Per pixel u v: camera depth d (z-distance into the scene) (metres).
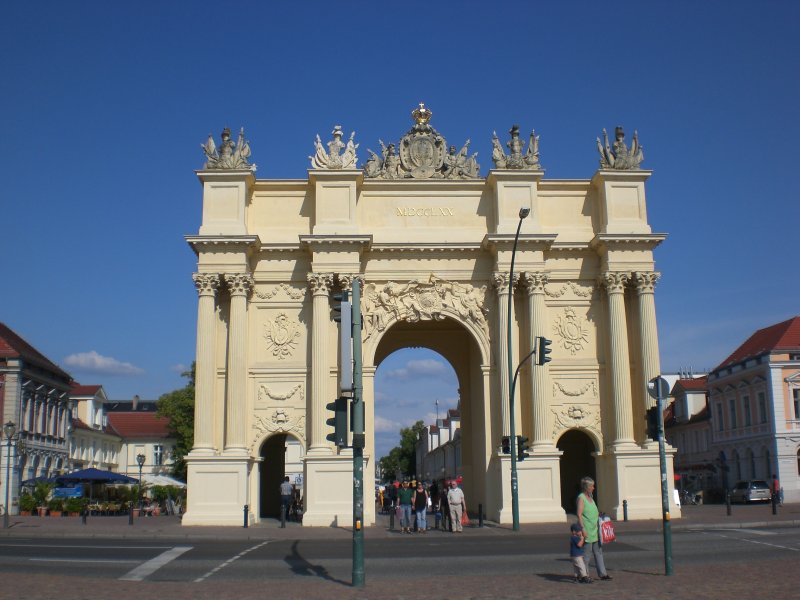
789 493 71.75
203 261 47.94
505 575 22.23
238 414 46.84
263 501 54.03
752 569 21.98
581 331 50.19
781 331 77.94
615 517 46.81
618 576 21.33
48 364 81.38
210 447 46.44
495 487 47.81
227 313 48.56
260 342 48.88
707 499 79.62
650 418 21.91
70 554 28.02
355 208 49.09
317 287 47.97
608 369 49.50
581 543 20.30
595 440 49.22
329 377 47.75
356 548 20.30
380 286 49.66
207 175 48.69
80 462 99.81
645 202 50.44
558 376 49.59
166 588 19.77
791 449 72.56
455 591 19.14
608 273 49.28
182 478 95.94
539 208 51.16
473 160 51.56
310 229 49.91
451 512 40.41
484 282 50.06
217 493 45.66
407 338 57.34
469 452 56.31
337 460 45.78
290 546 32.28
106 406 132.88
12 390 71.88
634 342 49.94
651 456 47.41
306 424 48.03
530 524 45.19
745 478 78.75
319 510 45.28
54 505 61.62
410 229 50.34
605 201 50.22
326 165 49.47
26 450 74.38
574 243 50.25
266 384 48.44
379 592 19.08
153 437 117.88
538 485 46.75
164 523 48.66
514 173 49.84
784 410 73.06
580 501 20.67
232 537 37.28
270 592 19.16
